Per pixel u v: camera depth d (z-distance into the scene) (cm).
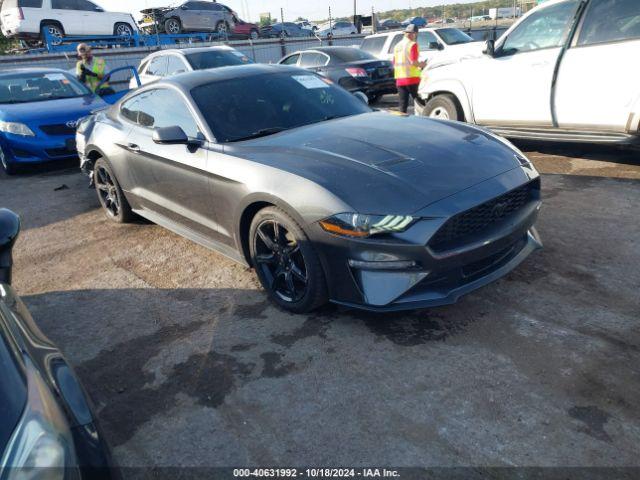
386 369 263
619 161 584
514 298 317
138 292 375
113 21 1897
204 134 368
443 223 262
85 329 332
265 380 264
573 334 278
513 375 251
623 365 251
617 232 397
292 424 233
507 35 615
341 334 296
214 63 990
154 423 243
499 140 352
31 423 139
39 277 420
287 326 310
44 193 672
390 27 3694
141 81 1079
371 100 1258
